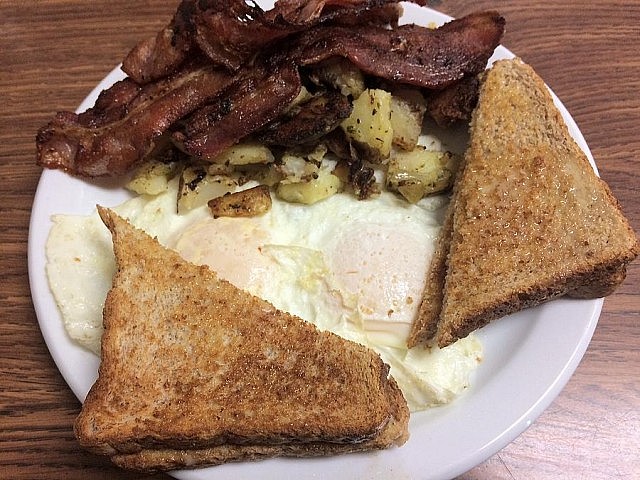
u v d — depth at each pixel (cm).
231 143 26
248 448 21
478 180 25
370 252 26
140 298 23
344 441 21
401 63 27
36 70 33
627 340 26
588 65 32
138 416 21
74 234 26
